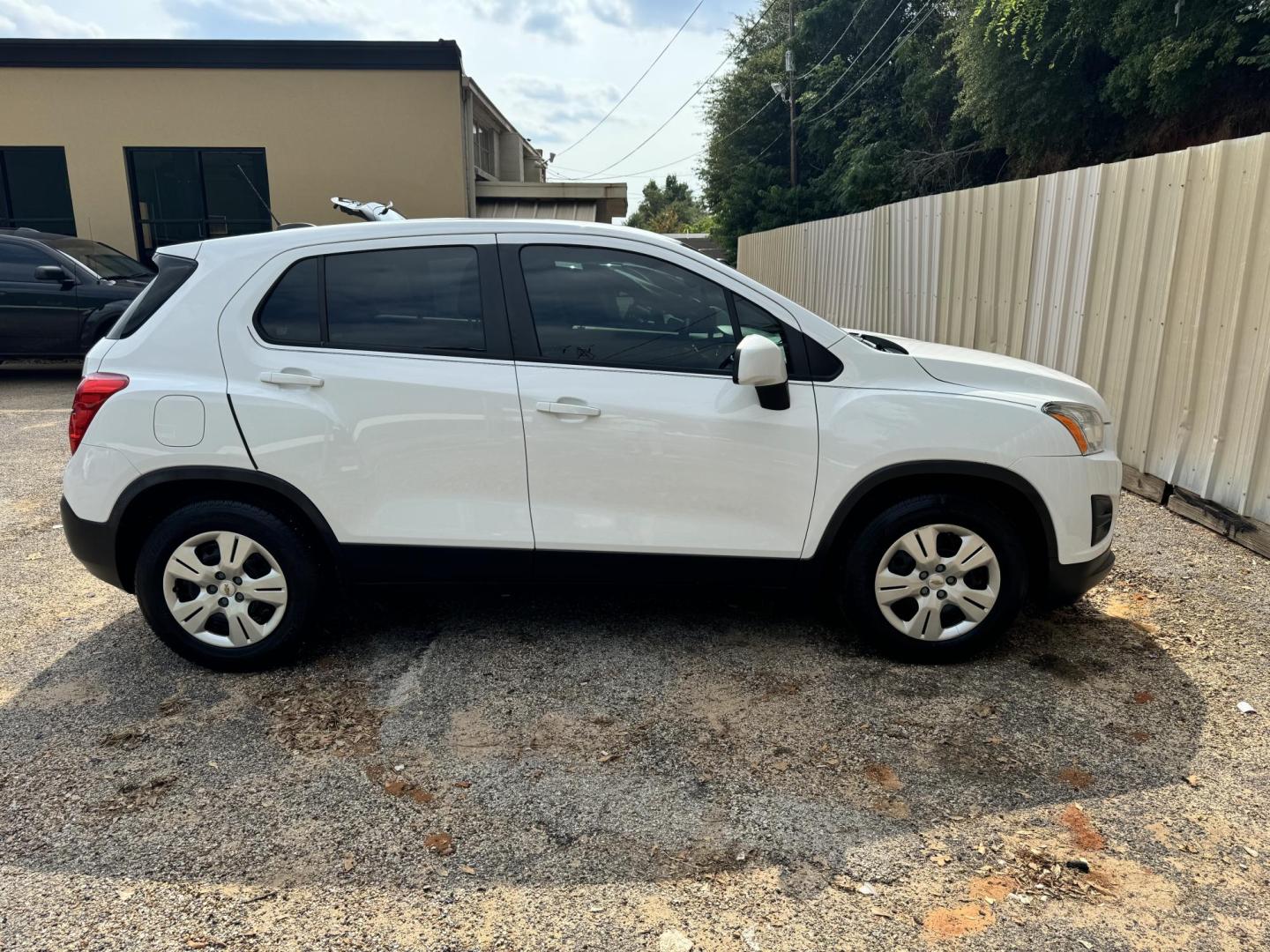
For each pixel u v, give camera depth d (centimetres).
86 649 379
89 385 336
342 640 384
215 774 287
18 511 571
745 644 377
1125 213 578
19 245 1023
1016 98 1764
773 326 339
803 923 223
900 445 332
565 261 340
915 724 314
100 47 1301
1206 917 224
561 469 334
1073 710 323
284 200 1369
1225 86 1341
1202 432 517
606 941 217
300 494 334
